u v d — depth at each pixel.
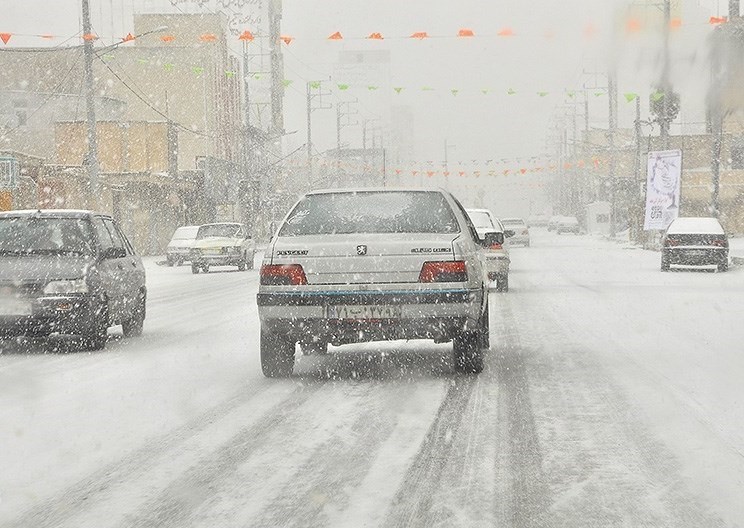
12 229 15.05
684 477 6.70
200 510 6.02
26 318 13.80
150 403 9.76
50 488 6.58
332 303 10.79
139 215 63.34
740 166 79.06
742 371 11.41
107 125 63.94
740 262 40.84
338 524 5.70
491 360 12.61
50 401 9.91
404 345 14.36
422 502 6.13
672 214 49.59
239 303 23.02
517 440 7.89
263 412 9.22
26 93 67.38
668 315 18.44
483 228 25.83
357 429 8.38
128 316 15.58
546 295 23.94
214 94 87.38
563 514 5.87
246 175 81.62
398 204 11.72
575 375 11.27
